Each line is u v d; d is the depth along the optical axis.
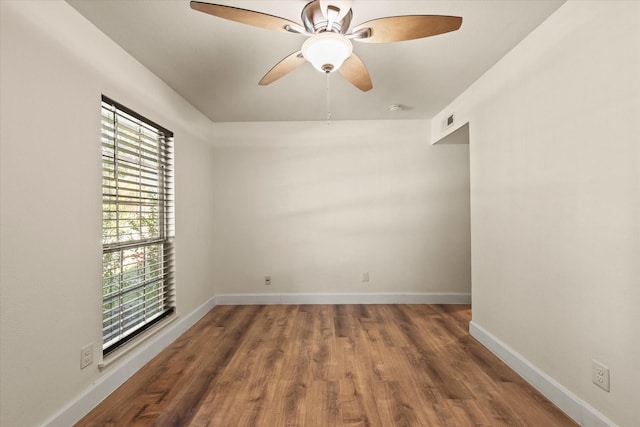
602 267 1.65
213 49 2.34
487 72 2.77
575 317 1.82
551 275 2.01
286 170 4.25
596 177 1.68
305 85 3.05
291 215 4.25
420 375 2.32
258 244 4.25
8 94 1.48
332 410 1.92
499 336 2.62
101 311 2.07
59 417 1.71
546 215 2.05
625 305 1.52
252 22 1.60
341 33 1.88
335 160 4.25
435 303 4.20
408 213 4.24
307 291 4.25
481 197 2.88
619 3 1.54
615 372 1.57
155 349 2.66
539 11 1.95
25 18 1.56
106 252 2.21
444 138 3.87
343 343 2.90
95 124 2.03
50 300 1.69
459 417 1.84
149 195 2.78
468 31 2.15
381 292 4.25
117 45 2.26
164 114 2.92
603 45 1.63
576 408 1.79
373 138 4.24
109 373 2.12
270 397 2.05
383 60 2.57
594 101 1.68
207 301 3.92
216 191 4.23
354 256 4.25
